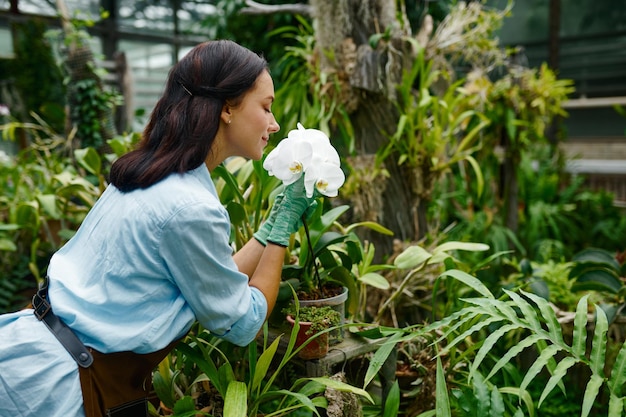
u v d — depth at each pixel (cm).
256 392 150
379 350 144
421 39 276
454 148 300
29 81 506
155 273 111
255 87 121
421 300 235
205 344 160
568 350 131
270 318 162
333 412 143
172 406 158
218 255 112
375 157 258
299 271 165
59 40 367
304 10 286
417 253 184
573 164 514
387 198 264
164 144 116
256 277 127
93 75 348
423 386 177
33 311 120
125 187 117
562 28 570
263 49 480
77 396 108
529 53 578
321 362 148
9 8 518
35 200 277
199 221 108
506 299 205
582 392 233
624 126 547
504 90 337
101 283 113
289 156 127
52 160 347
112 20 579
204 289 112
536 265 279
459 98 274
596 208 459
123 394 115
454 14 290
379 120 263
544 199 452
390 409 156
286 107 290
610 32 545
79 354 110
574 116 575
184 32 586
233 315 115
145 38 605
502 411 135
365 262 193
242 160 206
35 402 107
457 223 423
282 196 138
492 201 402
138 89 605
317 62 270
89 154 250
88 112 347
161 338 112
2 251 297
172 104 119
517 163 370
